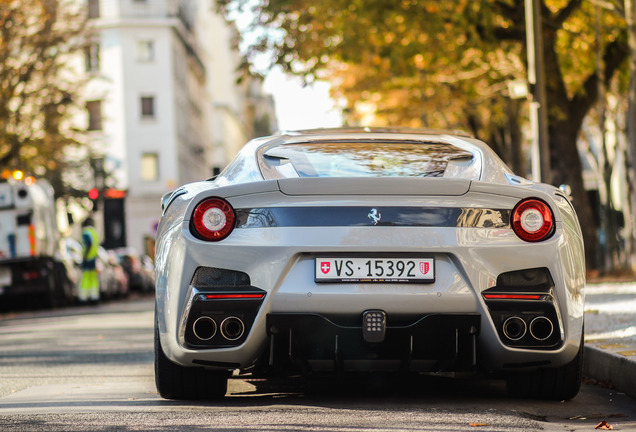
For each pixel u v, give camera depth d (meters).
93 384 8.54
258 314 6.27
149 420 6.24
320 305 6.23
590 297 16.23
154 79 78.44
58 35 37.22
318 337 6.30
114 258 37.66
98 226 71.12
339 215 6.31
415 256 6.29
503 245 6.34
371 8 22.80
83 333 15.70
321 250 6.25
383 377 8.54
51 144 38.06
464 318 6.25
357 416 6.26
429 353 6.38
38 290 27.62
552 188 6.84
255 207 6.39
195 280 6.39
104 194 48.25
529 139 40.75
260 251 6.29
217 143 108.12
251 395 7.41
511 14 24.97
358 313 6.24
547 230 6.43
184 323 6.40
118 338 14.27
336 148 7.27
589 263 25.92
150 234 78.31
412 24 22.77
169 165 78.75
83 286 29.75
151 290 46.81
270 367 6.63
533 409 6.68
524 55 25.17
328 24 23.50
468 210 6.36
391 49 23.33
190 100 89.94
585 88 26.75
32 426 6.10
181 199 6.76
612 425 6.12
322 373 6.58
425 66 25.33
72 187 48.34
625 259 32.97
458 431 5.70
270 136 7.76
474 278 6.27
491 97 32.72
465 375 7.32
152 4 78.62
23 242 27.22
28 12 36.59
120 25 77.81
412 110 32.94
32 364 10.73
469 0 22.73
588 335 10.23
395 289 6.24
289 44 23.84
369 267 6.26
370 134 7.66
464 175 6.80
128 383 8.53
